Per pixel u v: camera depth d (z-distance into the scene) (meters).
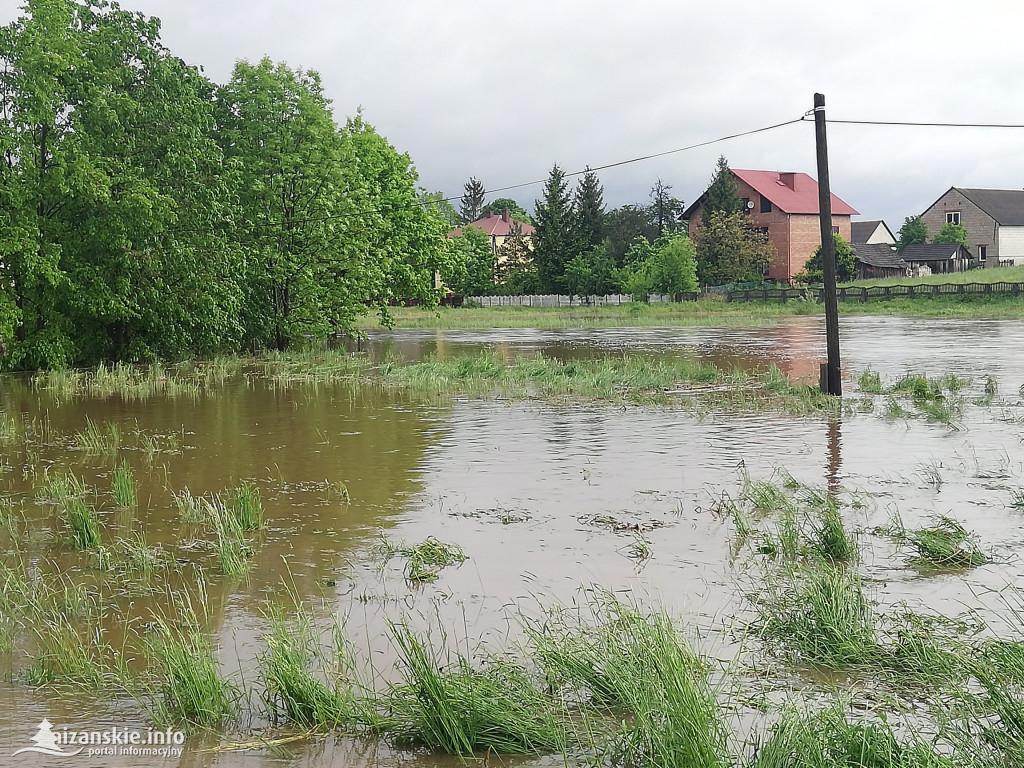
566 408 19.34
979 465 12.64
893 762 4.66
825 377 20.33
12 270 28.94
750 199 92.69
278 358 33.69
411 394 22.27
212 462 13.90
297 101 37.06
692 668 5.65
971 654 6.10
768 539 9.04
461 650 6.55
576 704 5.70
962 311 58.75
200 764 5.10
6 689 6.12
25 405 20.86
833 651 6.29
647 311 70.44
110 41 31.62
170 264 31.23
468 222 159.00
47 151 30.27
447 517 10.36
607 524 9.88
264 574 8.45
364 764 5.09
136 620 7.36
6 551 9.32
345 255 38.31
